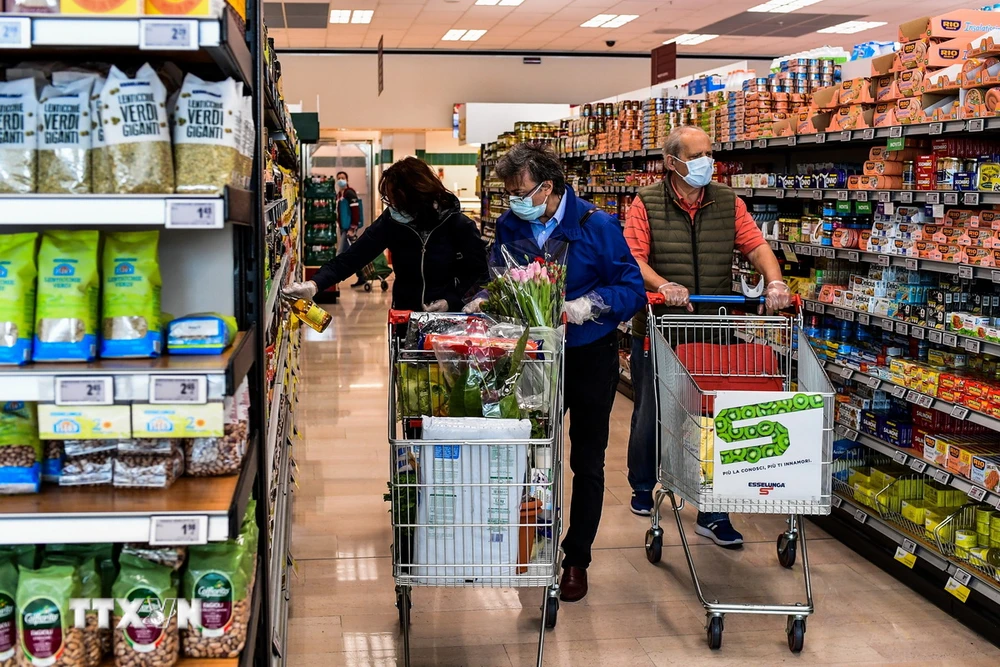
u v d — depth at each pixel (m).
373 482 4.83
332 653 3.00
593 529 3.38
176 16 1.52
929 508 3.66
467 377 2.61
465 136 13.25
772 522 4.29
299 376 7.60
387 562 3.76
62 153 1.62
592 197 8.73
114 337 1.70
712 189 4.02
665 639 3.13
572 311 3.07
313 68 18.38
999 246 3.22
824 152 5.41
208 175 1.62
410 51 18.58
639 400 4.16
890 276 4.00
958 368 3.63
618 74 19.22
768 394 2.88
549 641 3.11
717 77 7.28
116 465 1.71
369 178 16.72
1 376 1.55
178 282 2.00
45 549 1.75
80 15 1.50
